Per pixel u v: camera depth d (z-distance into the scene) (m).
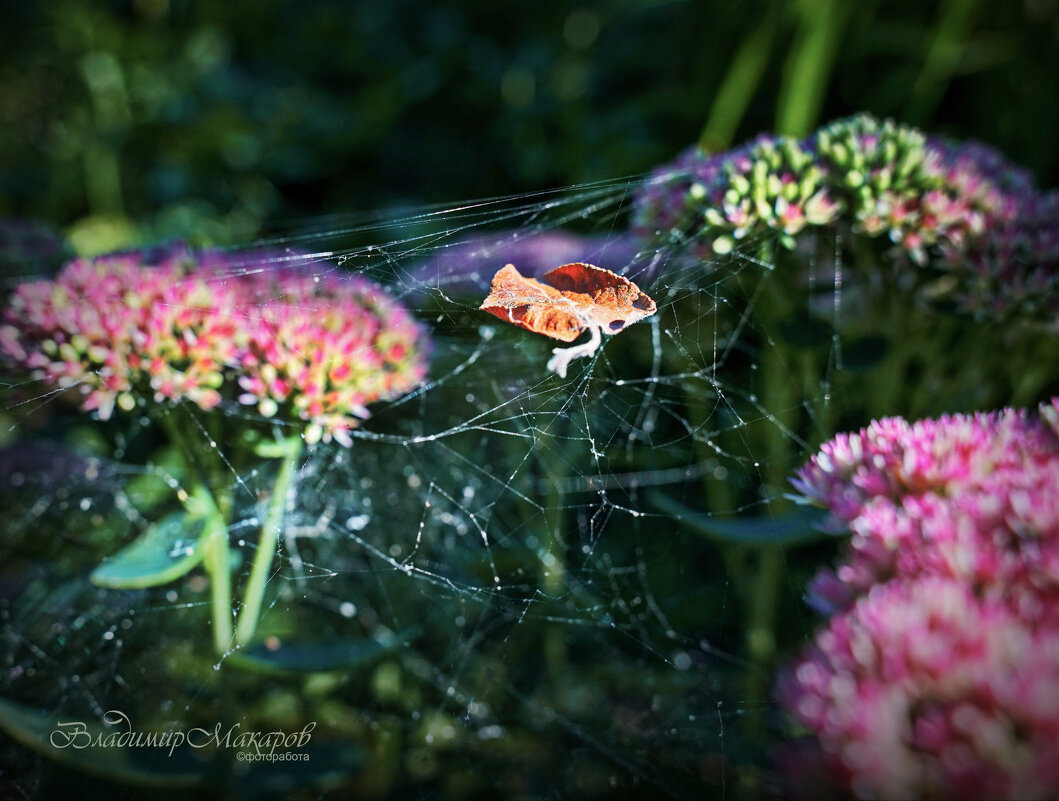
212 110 1.22
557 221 0.75
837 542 0.63
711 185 0.65
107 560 0.65
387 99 1.19
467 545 0.72
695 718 0.67
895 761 0.52
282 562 0.68
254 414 0.64
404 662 0.71
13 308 0.63
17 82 1.25
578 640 0.71
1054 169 0.84
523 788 0.66
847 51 0.91
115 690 0.67
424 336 0.67
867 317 0.67
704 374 0.70
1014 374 0.67
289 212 1.16
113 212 1.16
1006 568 0.55
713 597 0.71
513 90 1.17
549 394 0.68
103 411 0.62
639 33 1.13
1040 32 0.85
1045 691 0.51
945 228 0.64
